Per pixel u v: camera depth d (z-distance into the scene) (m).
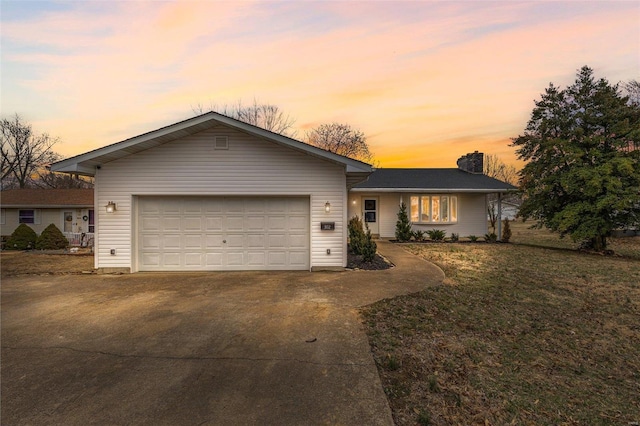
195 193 8.79
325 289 6.79
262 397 2.89
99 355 3.74
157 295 6.38
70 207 18.98
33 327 4.64
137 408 2.72
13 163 30.59
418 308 5.56
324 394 2.94
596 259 11.44
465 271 8.89
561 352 4.26
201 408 2.72
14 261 10.84
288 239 9.06
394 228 17.48
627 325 5.26
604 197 12.20
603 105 12.97
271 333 4.40
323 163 8.91
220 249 8.98
